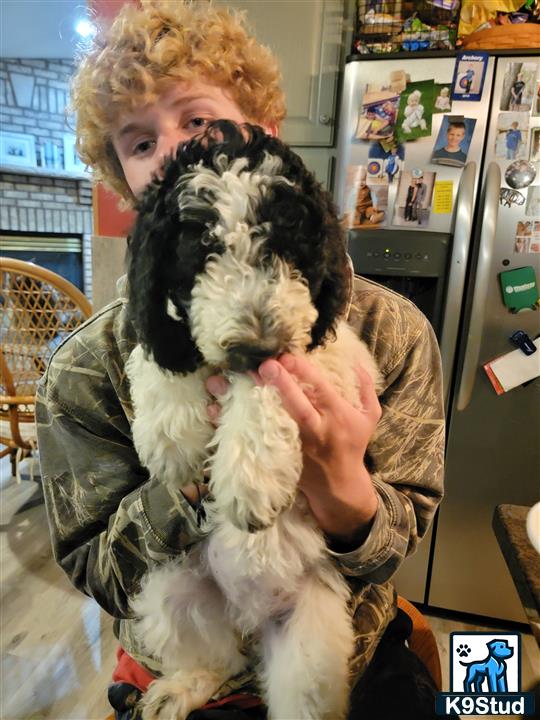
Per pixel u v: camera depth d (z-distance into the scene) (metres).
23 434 2.67
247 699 0.86
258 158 0.58
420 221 1.77
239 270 0.55
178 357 0.60
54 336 2.45
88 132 0.91
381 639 0.90
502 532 0.83
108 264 2.06
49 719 1.53
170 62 0.78
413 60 1.71
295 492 0.66
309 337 0.59
